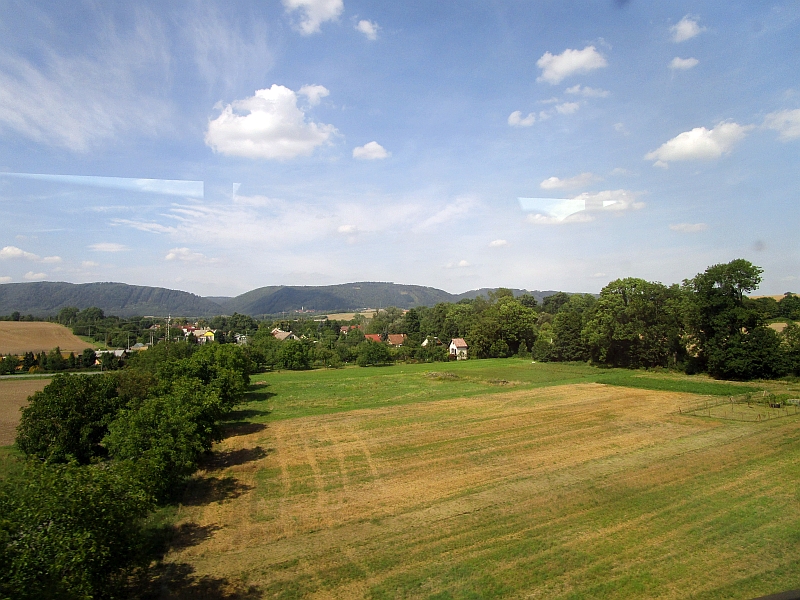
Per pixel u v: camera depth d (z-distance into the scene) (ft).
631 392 145.79
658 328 196.03
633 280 207.21
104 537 34.88
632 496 57.88
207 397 78.13
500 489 62.69
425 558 43.86
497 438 91.61
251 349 246.68
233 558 45.16
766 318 161.07
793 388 139.95
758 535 45.98
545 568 41.01
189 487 67.00
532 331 311.88
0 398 155.22
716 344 163.22
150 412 65.36
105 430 79.51
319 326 582.76
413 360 297.94
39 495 33.17
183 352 171.53
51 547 30.58
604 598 35.99
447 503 58.44
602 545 45.03
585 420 105.50
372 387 176.35
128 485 40.29
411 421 110.83
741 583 37.42
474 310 398.21
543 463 73.77
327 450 86.79
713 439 84.33
